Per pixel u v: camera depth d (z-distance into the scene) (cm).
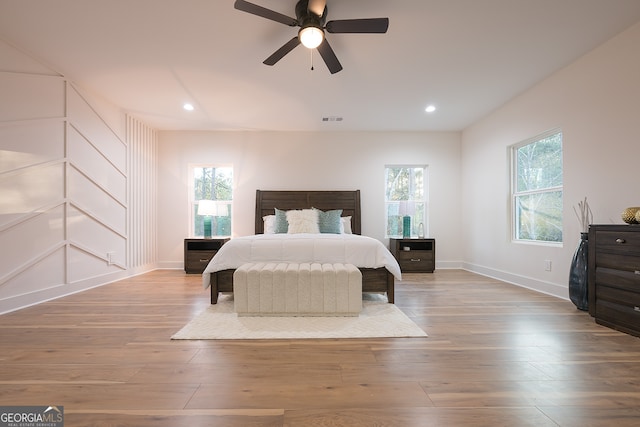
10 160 279
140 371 164
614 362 175
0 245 270
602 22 245
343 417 126
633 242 213
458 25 248
